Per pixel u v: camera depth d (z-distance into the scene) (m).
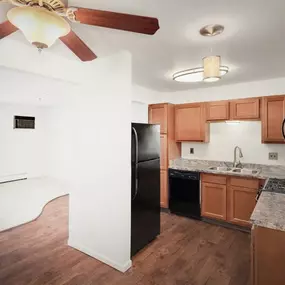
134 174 2.48
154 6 1.46
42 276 2.15
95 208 2.50
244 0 1.40
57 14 1.19
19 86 3.23
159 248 2.70
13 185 5.57
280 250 1.45
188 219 3.64
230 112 3.51
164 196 3.94
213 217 3.41
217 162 3.92
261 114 3.23
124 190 2.27
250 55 2.38
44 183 5.78
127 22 1.24
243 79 3.36
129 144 2.25
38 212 3.83
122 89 2.28
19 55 2.04
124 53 2.26
